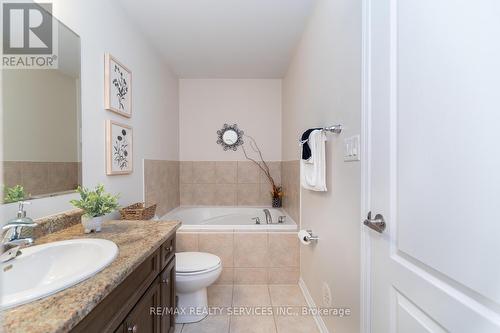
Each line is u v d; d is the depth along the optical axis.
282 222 2.72
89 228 1.17
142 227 1.31
